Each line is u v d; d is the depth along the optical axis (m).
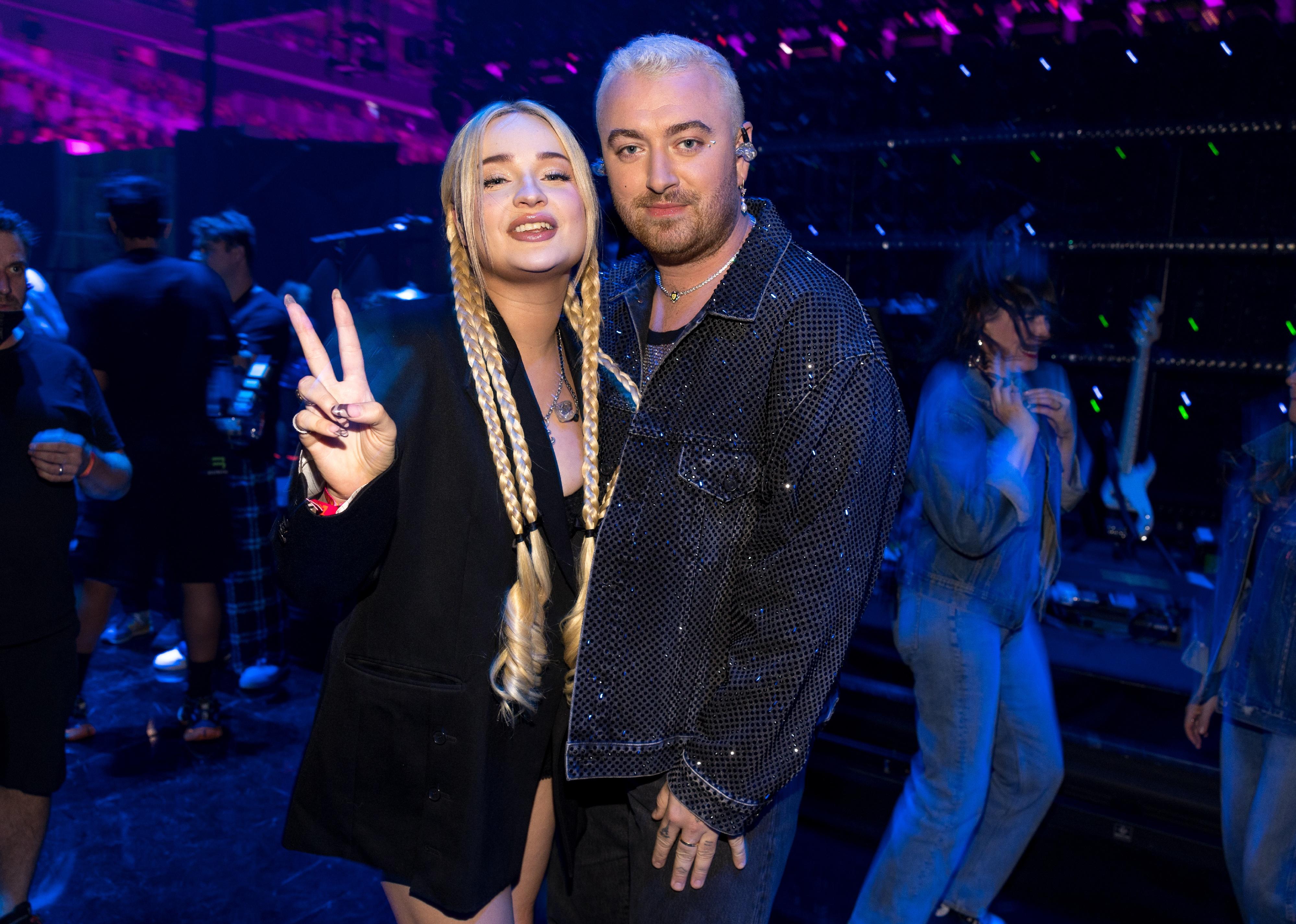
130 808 2.84
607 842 1.64
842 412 1.25
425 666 1.28
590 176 1.33
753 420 1.29
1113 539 4.34
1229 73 4.29
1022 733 2.20
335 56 10.20
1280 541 1.91
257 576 3.63
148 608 4.07
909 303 4.84
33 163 8.25
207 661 3.30
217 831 2.72
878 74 5.08
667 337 1.40
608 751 1.32
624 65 1.29
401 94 11.59
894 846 2.13
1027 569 2.09
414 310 1.31
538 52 6.52
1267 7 4.20
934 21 4.94
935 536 2.12
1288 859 1.84
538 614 1.32
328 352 1.28
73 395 2.19
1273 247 4.21
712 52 1.32
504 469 1.27
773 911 2.39
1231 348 4.42
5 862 2.08
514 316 1.35
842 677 3.13
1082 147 4.64
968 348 2.11
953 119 4.92
